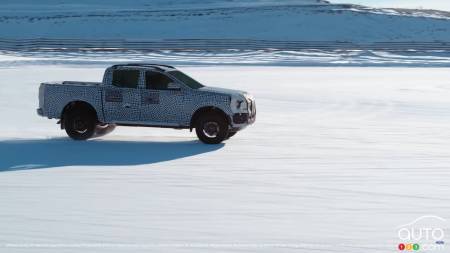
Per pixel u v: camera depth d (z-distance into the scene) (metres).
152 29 97.62
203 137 15.85
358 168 12.62
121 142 16.19
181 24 99.69
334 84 35.53
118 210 9.16
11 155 14.08
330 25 97.62
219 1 139.62
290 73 43.88
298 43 75.19
